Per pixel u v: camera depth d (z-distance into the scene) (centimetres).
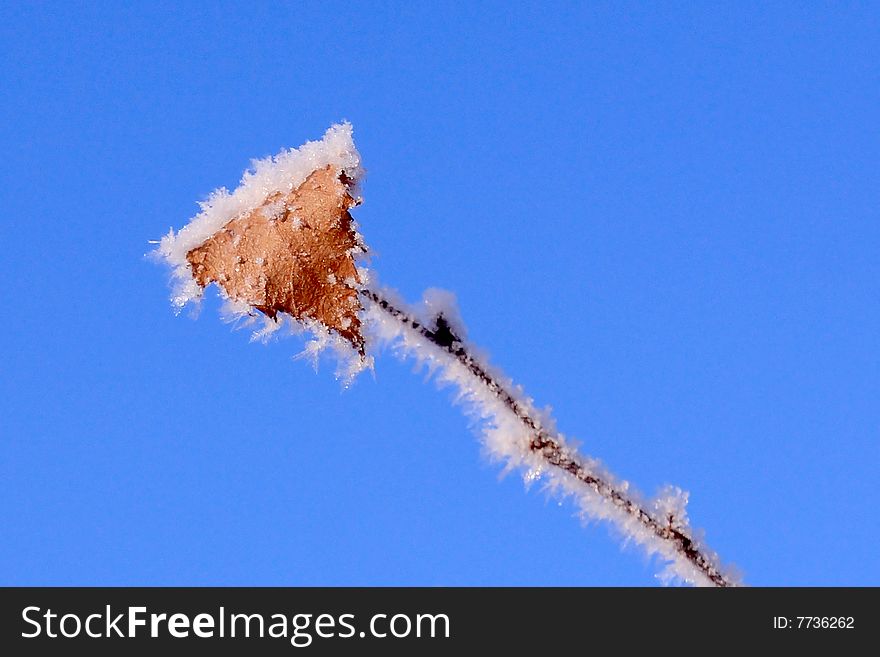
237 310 180
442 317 192
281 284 178
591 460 201
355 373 183
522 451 195
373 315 185
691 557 206
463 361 192
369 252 184
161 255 183
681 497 208
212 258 183
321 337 181
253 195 186
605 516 200
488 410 196
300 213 182
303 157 187
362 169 187
